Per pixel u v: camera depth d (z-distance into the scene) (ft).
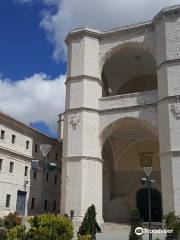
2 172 125.49
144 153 154.92
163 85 117.70
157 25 126.11
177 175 106.93
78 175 121.29
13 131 134.41
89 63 133.28
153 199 150.71
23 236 49.73
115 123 126.93
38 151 150.82
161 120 116.16
